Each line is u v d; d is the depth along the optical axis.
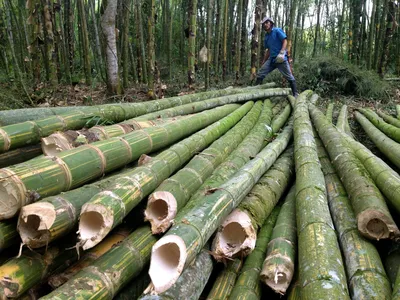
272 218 2.75
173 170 2.81
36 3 6.10
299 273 1.96
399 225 2.52
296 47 11.82
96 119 3.48
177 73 9.69
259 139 4.14
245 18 9.60
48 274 1.92
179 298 1.84
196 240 1.80
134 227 2.36
